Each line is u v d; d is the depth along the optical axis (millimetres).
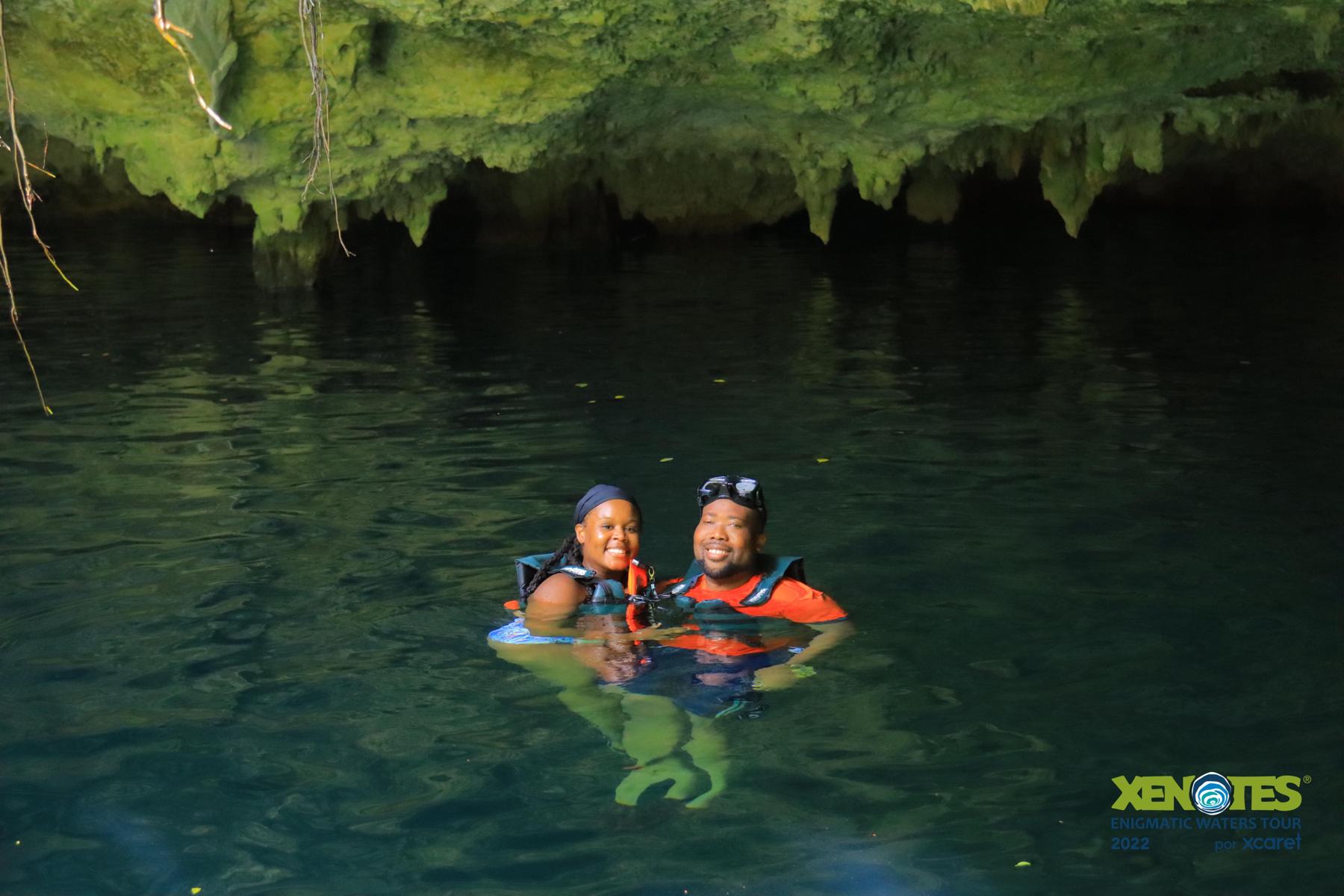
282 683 4320
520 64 11492
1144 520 6102
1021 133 14664
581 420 8492
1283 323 12195
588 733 3914
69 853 3301
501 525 6137
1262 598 5027
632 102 13305
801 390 9492
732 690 4133
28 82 11203
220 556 5715
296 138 11523
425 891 3105
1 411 8836
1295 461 7219
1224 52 12016
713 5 10461
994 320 12820
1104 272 16359
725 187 19875
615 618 4695
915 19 11227
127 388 9680
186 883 3164
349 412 8797
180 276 16281
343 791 3594
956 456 7414
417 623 4859
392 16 10406
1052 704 4074
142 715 4098
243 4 10031
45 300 14320
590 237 20375
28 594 5246
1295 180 21391
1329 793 3498
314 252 14852
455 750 3820
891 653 4488
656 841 3303
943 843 3275
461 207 22078
